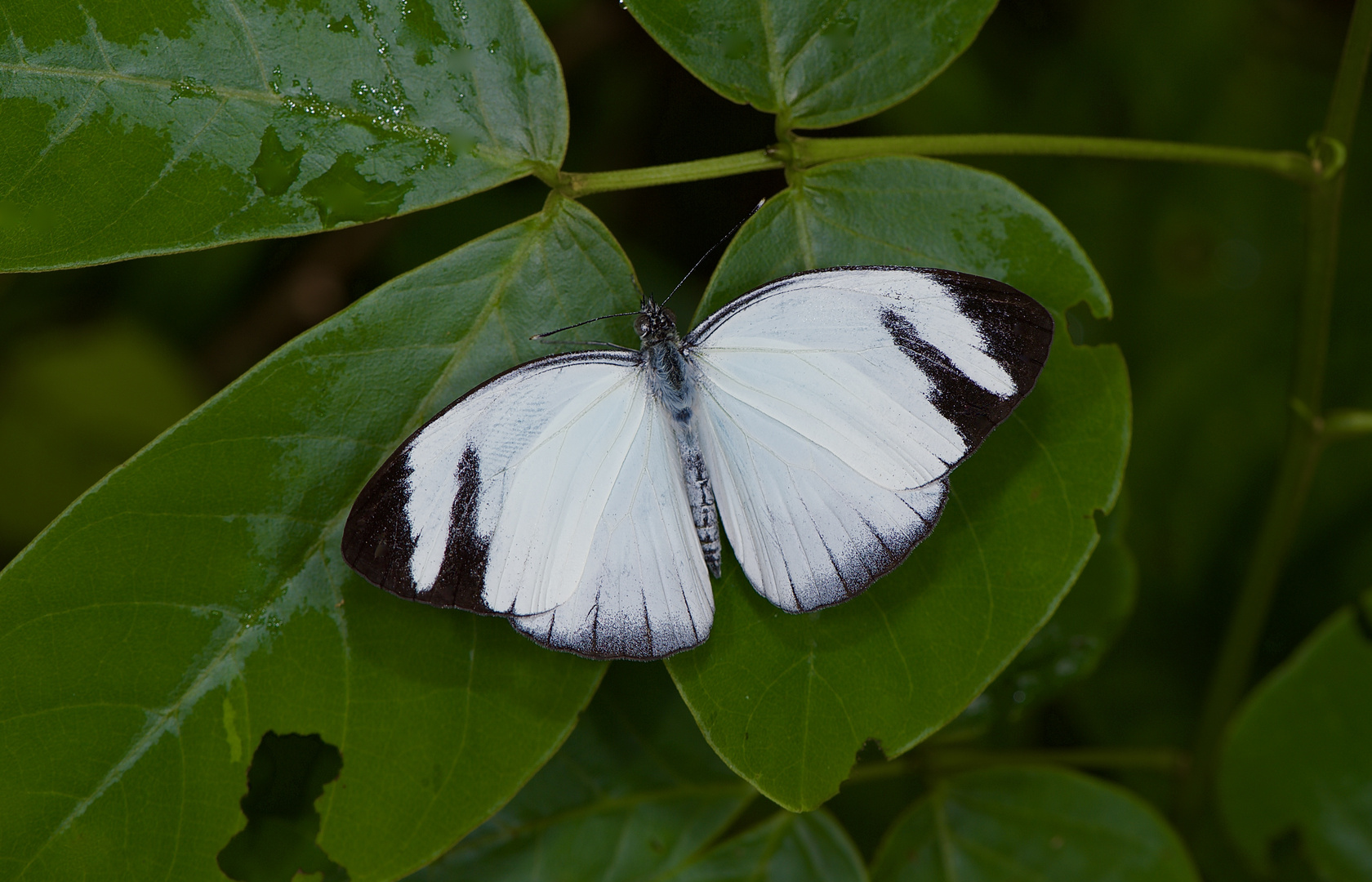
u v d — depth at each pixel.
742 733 0.33
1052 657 0.37
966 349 0.33
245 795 0.33
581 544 0.34
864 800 0.38
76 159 0.33
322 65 0.33
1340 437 0.36
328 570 0.33
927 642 0.33
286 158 0.33
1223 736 0.37
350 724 0.33
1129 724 0.39
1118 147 0.34
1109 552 0.36
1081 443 0.33
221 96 0.33
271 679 0.33
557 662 0.34
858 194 0.34
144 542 0.33
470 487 0.33
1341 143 0.35
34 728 0.33
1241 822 0.37
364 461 0.33
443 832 0.33
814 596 0.34
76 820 0.33
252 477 0.33
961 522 0.33
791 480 0.34
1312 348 0.36
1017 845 0.36
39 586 0.33
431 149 0.34
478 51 0.34
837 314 0.34
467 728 0.33
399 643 0.33
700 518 0.34
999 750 0.39
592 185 0.34
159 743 0.33
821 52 0.34
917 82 0.34
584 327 0.34
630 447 0.34
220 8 0.33
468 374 0.34
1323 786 0.36
